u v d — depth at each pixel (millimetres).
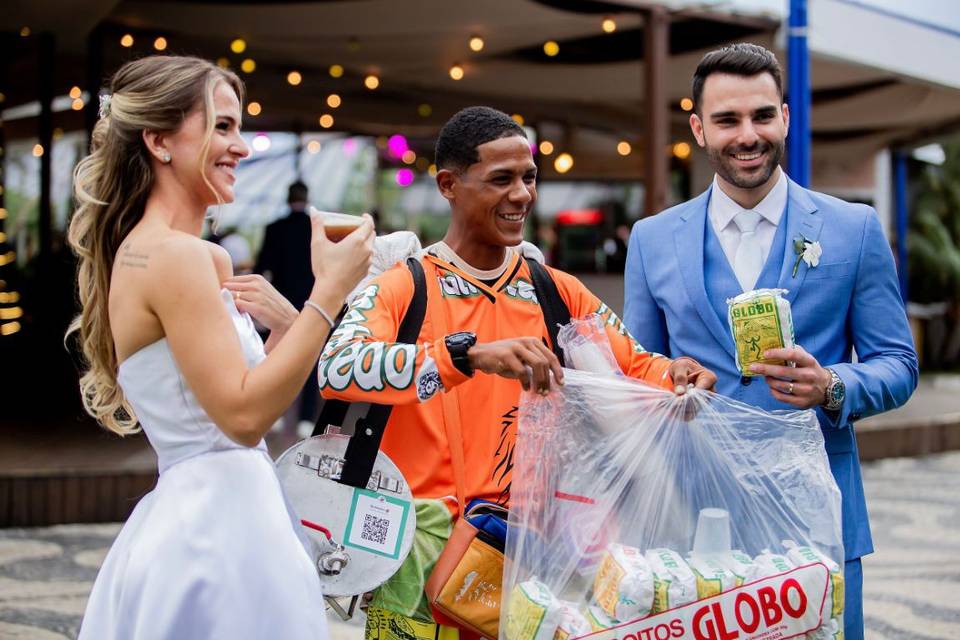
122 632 1711
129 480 5492
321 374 1894
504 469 2027
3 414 7723
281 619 1721
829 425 2223
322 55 10750
